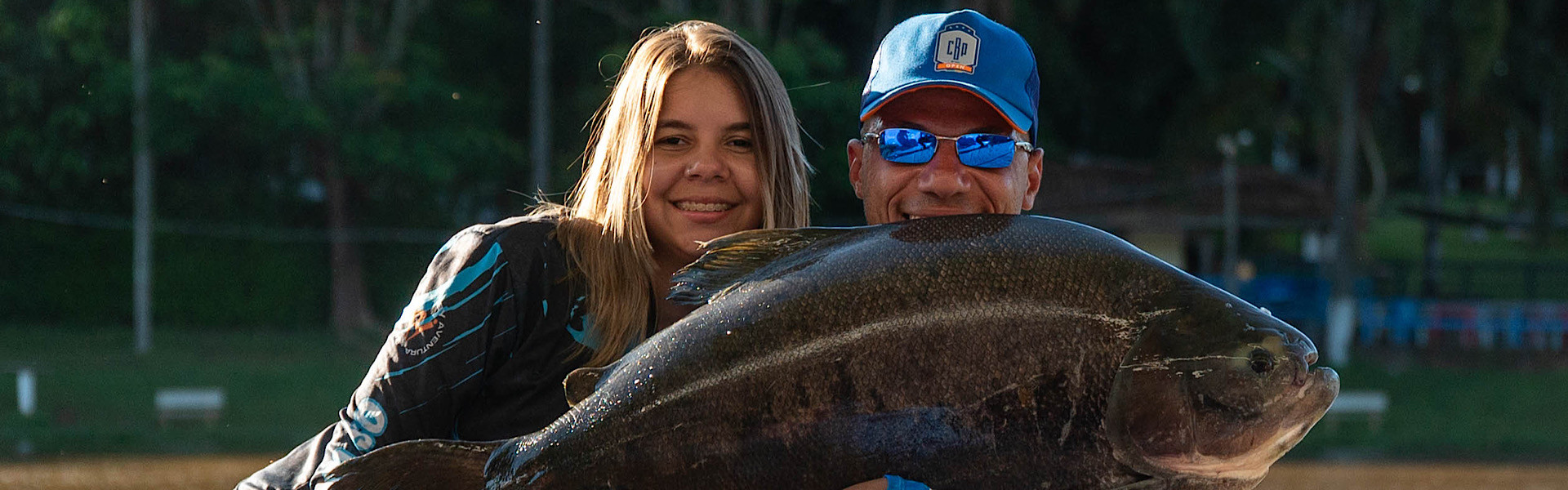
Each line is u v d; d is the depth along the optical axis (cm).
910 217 230
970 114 228
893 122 232
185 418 1853
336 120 2612
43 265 2725
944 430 195
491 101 2936
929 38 229
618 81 282
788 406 200
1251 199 2816
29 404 1838
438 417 246
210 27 2762
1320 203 2847
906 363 197
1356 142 2788
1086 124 3369
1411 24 2517
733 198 263
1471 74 2702
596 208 264
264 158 2794
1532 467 1466
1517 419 1986
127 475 1267
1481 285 3881
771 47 2470
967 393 195
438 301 246
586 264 254
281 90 2583
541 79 2542
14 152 2580
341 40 2834
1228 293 200
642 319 255
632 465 208
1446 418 1991
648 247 256
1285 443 195
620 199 256
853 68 3088
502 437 253
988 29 229
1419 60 2792
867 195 237
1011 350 195
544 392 253
